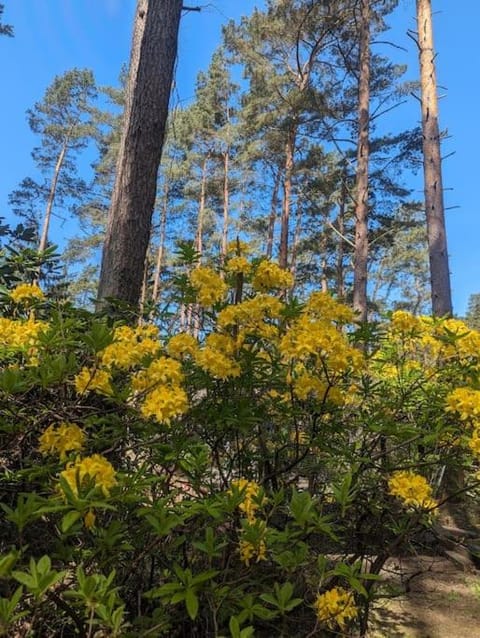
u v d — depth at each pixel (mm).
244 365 1992
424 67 7121
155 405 1484
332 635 2053
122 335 1926
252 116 16266
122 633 1332
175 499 1819
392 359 2701
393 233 16172
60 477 1285
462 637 2439
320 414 2076
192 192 22141
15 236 3150
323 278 20828
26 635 1318
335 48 13375
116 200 3258
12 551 1232
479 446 1921
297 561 1568
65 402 1775
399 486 1906
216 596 1496
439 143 6910
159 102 3379
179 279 2330
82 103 23875
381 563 2146
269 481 2170
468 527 4078
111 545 1420
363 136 10359
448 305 6422
